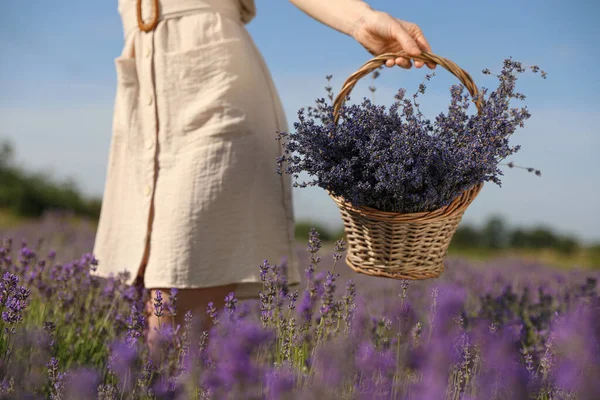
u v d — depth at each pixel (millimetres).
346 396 1735
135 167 2510
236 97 2348
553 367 1873
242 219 2340
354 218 1951
